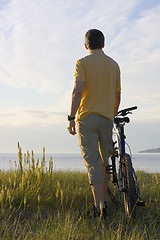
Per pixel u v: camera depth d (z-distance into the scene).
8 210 3.44
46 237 2.72
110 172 3.74
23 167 4.79
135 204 3.17
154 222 3.44
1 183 4.32
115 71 3.74
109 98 3.62
